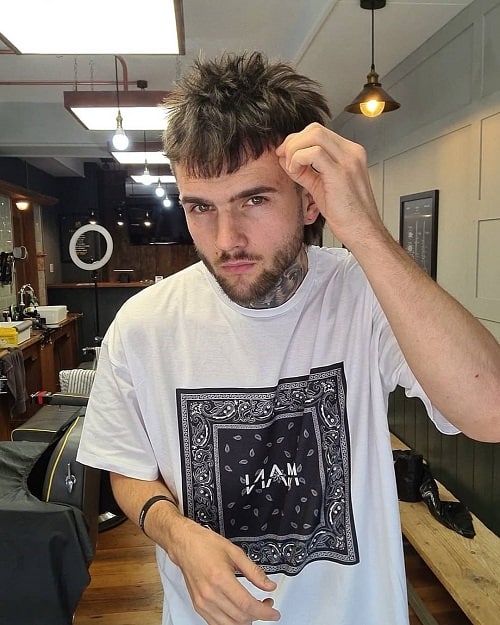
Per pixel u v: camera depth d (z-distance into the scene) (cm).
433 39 326
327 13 288
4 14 174
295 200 75
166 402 87
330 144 63
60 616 184
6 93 526
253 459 86
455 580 171
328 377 86
